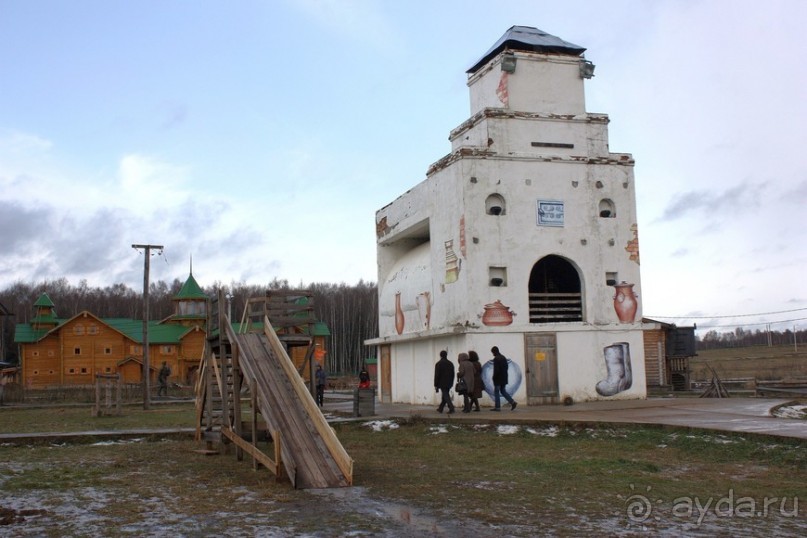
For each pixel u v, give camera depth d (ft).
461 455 53.42
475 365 79.00
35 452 58.29
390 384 110.73
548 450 54.70
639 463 47.09
